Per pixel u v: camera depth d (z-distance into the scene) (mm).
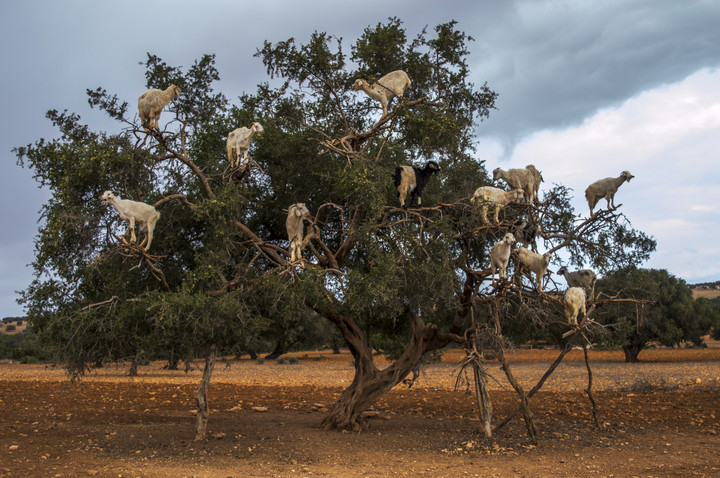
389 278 11398
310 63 13977
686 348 73375
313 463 11523
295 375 43094
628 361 51938
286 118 15273
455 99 14906
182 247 13906
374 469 11008
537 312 13242
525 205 12930
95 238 11820
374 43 14227
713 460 11891
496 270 12516
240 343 12602
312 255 15094
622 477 10328
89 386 29641
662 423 16734
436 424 16562
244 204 13148
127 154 11469
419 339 14961
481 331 13500
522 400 13695
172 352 12258
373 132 13297
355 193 12148
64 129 13578
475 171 15961
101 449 12797
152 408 21203
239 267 12477
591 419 17562
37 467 11039
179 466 11164
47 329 11133
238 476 10289
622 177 12773
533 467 11227
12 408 20438
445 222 12414
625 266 14188
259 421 17188
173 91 11602
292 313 11555
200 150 14281
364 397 15008
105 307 11711
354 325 15172
